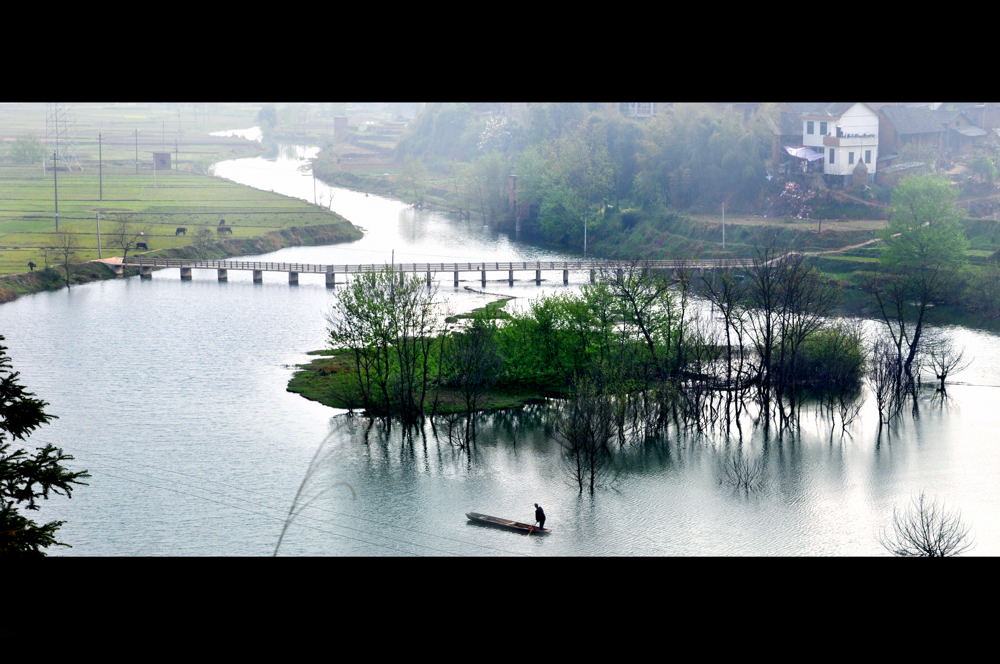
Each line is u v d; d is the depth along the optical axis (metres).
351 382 128.38
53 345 153.62
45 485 45.81
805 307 133.50
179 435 110.31
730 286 149.25
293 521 87.38
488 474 99.69
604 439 103.56
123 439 108.88
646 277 133.25
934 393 127.25
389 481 97.75
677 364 119.94
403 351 123.81
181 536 84.31
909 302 175.75
